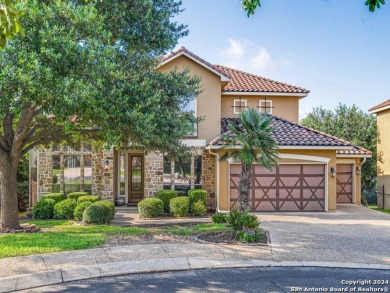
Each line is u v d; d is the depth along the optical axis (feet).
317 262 30.37
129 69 39.81
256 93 75.66
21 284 24.80
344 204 75.97
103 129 37.01
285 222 50.93
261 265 29.43
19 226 44.91
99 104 33.24
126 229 43.73
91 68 32.35
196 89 49.32
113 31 39.04
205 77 68.33
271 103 77.71
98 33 33.91
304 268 29.09
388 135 83.87
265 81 81.97
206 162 67.92
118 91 34.32
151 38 40.68
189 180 68.64
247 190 40.86
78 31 33.42
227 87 75.72
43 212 58.75
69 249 32.37
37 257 29.96
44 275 26.23
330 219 54.70
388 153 83.87
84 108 32.89
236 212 39.22
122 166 74.28
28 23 30.37
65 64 31.14
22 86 29.78
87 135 48.67
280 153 62.03
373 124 104.88
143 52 41.24
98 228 44.93
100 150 65.41
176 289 24.21
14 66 29.32
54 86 29.73
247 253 32.48
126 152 74.13
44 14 31.04
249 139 39.99
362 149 75.72
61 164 68.44
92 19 33.09
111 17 38.42
